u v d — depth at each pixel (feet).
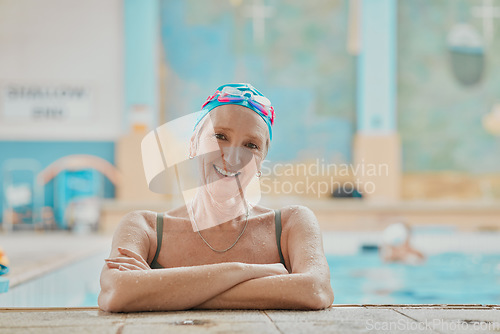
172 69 36.50
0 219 34.60
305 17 36.88
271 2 36.88
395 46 36.58
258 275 5.00
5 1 34.81
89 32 35.24
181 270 4.87
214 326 4.11
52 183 35.19
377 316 4.57
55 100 35.01
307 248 5.41
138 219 5.61
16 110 34.86
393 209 24.81
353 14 35.73
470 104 36.86
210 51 36.73
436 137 36.70
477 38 36.88
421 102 36.76
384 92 34.88
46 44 35.12
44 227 33.37
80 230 32.60
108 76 35.27
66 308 5.04
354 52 36.45
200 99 36.58
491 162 36.70
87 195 34.86
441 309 4.95
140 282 4.76
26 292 9.17
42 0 35.04
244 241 5.59
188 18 36.65
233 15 36.78
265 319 4.42
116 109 35.24
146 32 34.99
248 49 36.78
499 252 21.50
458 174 36.58
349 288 14.40
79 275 13.03
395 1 36.04
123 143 34.32
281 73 36.78
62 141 35.35
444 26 36.94
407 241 19.30
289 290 4.87
